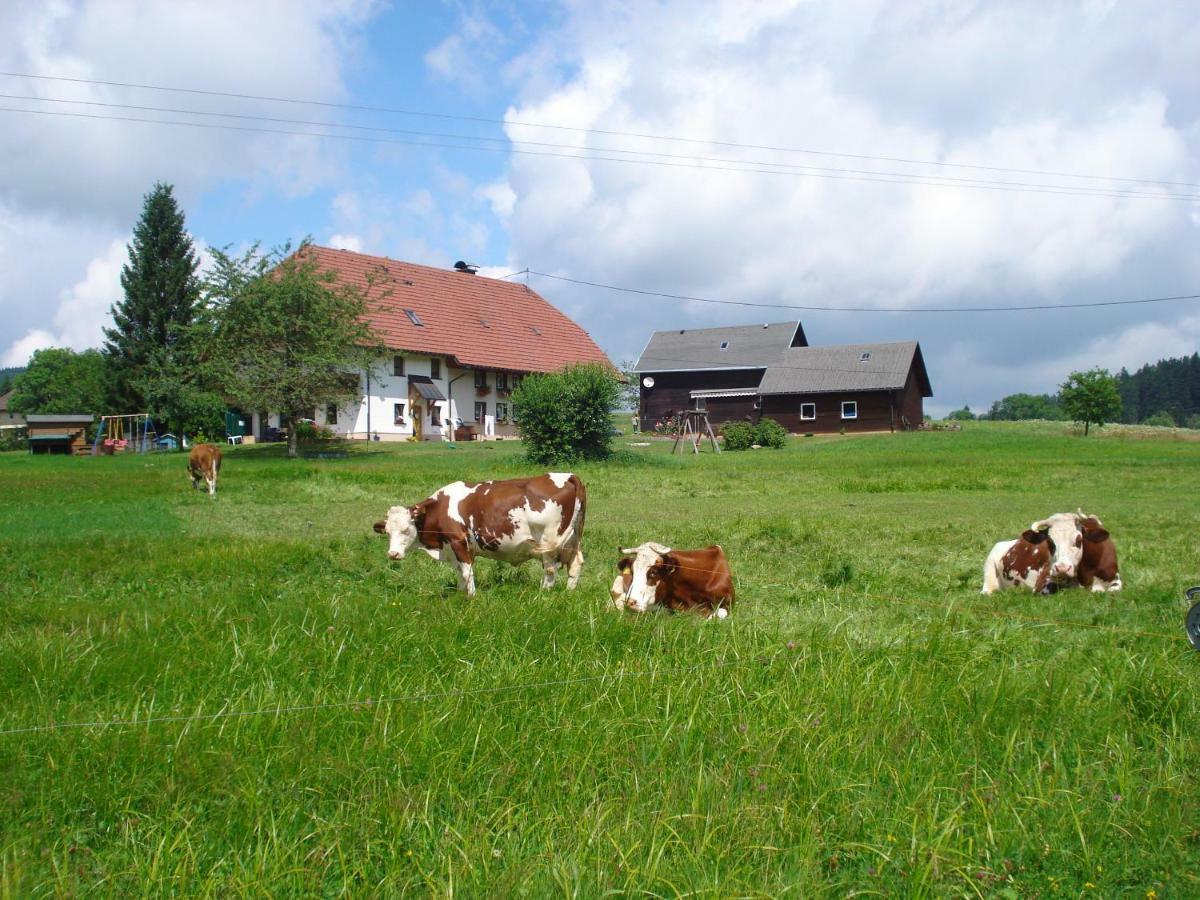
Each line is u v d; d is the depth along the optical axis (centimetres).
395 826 438
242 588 1051
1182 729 575
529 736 537
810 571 1238
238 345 4303
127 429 6350
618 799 471
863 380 6500
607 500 2484
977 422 8312
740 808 456
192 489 2680
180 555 1323
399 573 1194
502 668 660
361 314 4619
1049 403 16950
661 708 582
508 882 391
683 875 404
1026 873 428
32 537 1569
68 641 729
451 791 473
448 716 552
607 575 1195
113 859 419
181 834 422
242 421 5994
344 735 531
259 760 500
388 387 5697
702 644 744
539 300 7525
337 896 402
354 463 3812
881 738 542
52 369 11838
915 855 425
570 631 769
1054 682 632
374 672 648
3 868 398
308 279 4322
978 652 739
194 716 542
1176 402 16775
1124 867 431
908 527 1700
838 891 411
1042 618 898
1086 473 3109
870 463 3791
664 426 6856
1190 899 407
